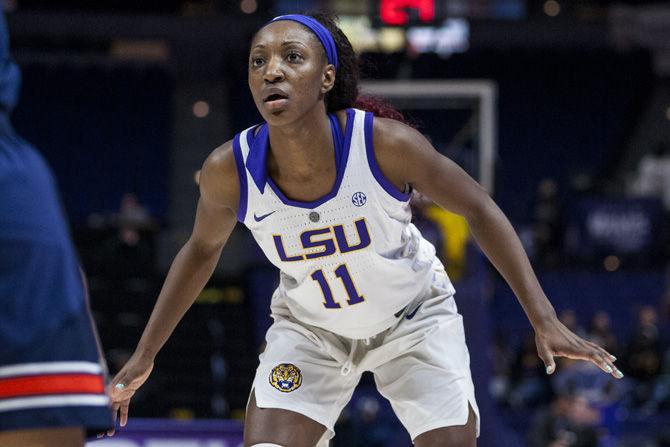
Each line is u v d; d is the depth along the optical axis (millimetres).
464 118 30297
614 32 37125
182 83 37031
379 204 5805
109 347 24469
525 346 24047
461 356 6453
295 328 6434
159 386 23391
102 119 37312
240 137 5918
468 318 15688
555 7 39156
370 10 23172
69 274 3996
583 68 39562
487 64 38812
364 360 6426
